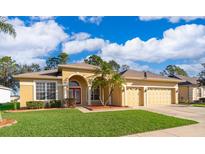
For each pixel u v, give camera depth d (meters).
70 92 27.31
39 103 23.61
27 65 62.31
